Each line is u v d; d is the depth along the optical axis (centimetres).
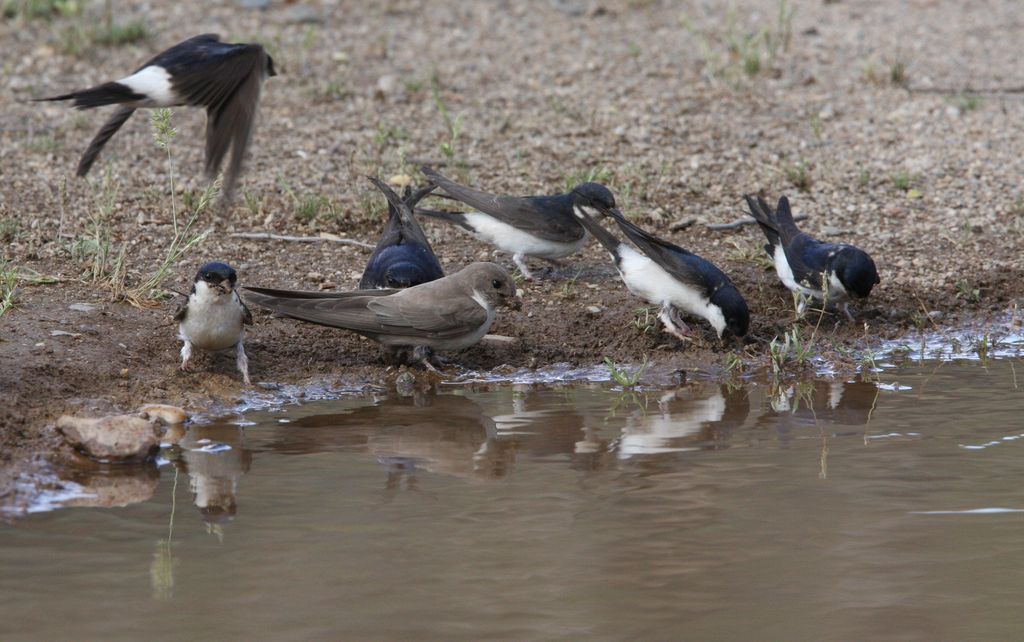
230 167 751
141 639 683
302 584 757
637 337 1350
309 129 1903
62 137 1828
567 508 883
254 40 2241
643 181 1738
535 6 2570
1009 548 807
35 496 913
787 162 1839
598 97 2081
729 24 2456
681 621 711
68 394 1109
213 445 1034
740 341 1355
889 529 840
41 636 686
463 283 1238
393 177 1723
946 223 1661
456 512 875
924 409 1144
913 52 2353
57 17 2345
